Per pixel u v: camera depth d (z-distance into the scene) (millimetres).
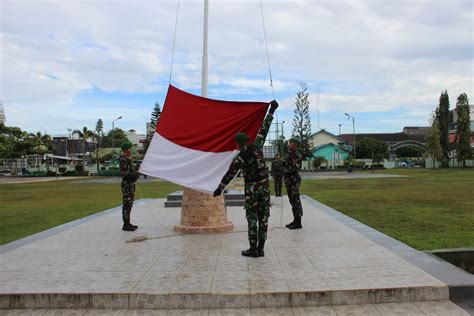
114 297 4355
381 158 65000
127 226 8312
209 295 4316
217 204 8094
